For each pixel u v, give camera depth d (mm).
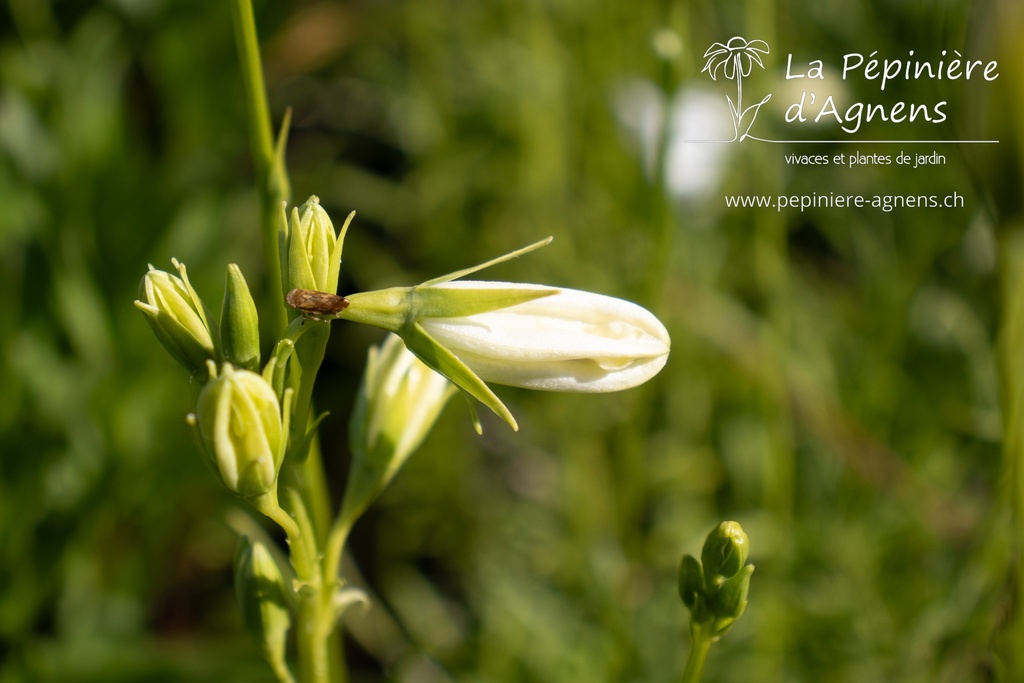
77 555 437
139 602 445
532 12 493
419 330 276
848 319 464
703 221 462
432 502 469
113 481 448
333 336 530
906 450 420
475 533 460
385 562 471
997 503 336
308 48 560
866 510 405
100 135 471
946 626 355
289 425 278
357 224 558
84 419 448
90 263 466
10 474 431
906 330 432
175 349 273
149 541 461
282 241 275
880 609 382
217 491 471
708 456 436
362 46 583
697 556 405
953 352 433
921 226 438
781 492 375
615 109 492
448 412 477
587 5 503
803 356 435
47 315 456
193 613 473
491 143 529
